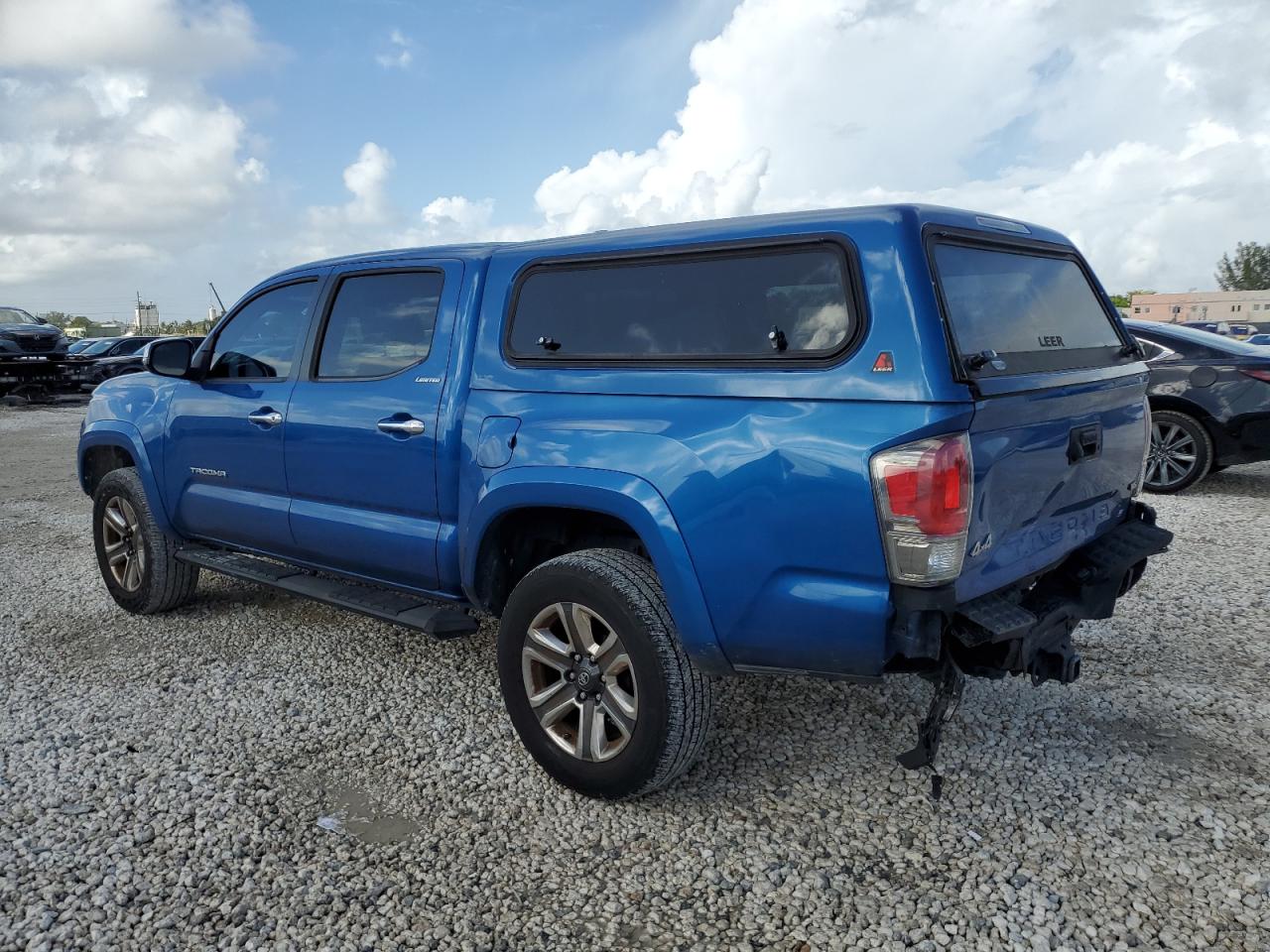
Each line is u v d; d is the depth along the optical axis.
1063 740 3.42
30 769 3.36
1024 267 3.10
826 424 2.51
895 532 2.40
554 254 3.28
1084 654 4.22
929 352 2.41
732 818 2.98
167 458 4.75
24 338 21.58
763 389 2.64
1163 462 7.69
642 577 2.92
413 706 3.87
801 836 2.87
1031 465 2.72
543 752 3.17
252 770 3.34
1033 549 2.85
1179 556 5.76
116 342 26.64
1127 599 4.96
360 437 3.75
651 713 2.84
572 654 3.06
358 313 3.95
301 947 2.41
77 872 2.73
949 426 2.38
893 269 2.51
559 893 2.62
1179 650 4.25
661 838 2.88
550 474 3.02
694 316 2.88
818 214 2.73
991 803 3.02
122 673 4.27
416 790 3.19
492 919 2.52
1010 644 2.62
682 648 2.84
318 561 4.16
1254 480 8.24
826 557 2.53
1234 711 3.62
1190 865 2.66
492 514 3.23
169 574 4.95
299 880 2.69
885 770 3.24
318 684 4.11
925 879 2.65
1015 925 2.44
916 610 2.44
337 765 3.38
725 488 2.66
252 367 4.43
